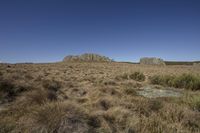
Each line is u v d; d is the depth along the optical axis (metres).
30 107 5.32
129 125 4.43
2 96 7.28
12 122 4.21
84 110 4.89
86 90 10.54
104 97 7.21
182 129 4.50
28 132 3.75
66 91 10.20
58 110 4.40
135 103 6.51
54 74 23.62
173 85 15.75
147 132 4.18
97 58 110.88
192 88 14.05
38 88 9.03
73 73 28.62
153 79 18.47
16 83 9.23
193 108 6.54
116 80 18.95
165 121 4.92
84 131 3.93
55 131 3.82
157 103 6.64
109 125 4.37
